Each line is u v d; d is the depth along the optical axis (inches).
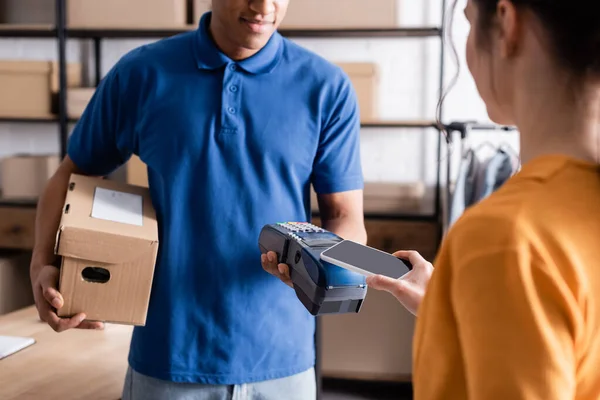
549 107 22.6
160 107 52.6
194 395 51.4
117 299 49.3
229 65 52.1
